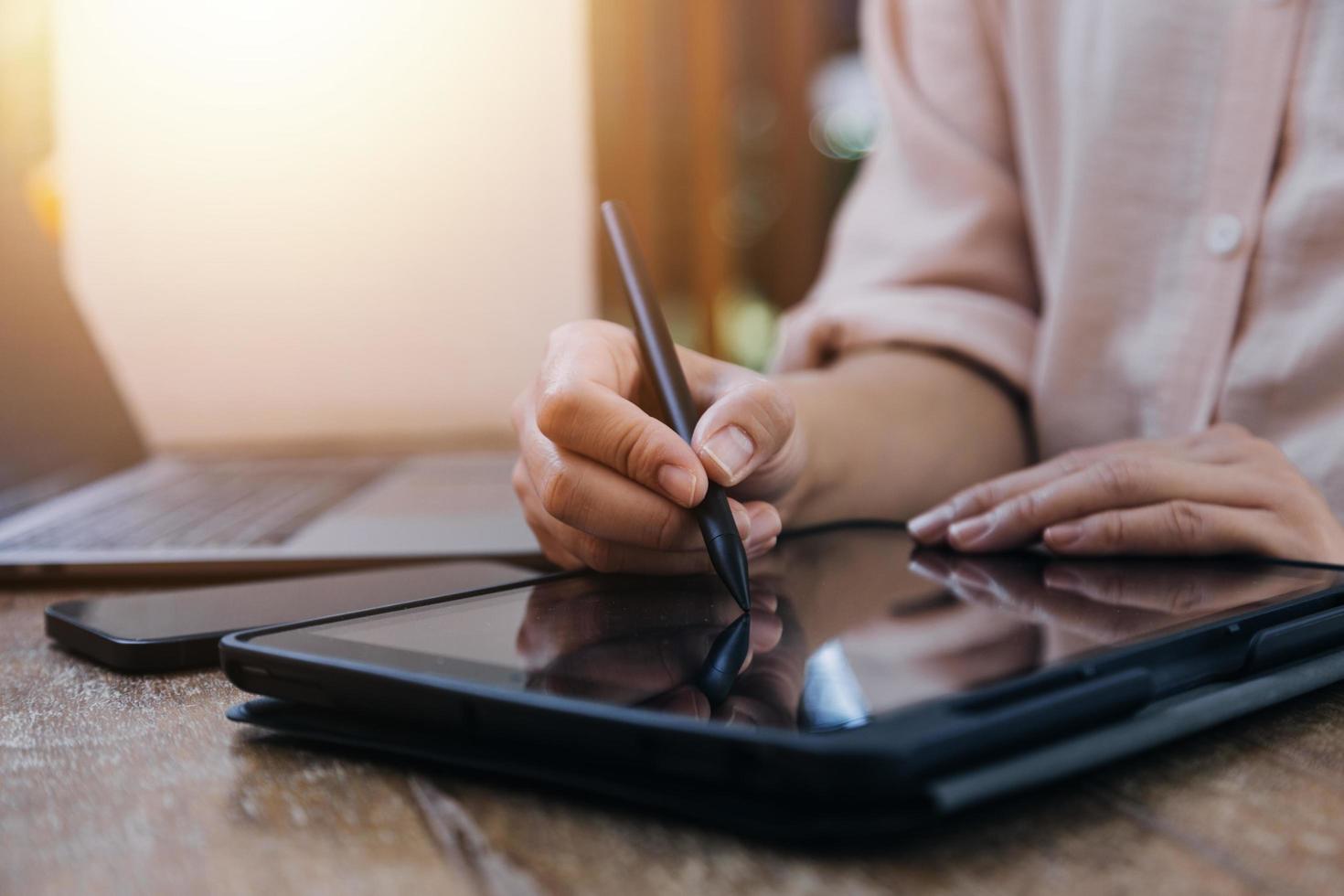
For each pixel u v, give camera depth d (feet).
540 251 4.07
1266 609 1.11
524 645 1.04
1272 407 2.06
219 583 1.85
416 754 0.93
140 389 3.98
